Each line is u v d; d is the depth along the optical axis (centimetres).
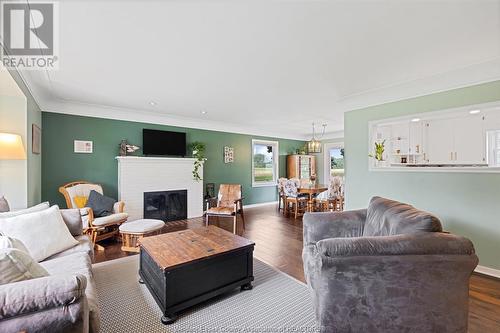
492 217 261
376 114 358
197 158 547
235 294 222
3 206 224
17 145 261
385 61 251
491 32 197
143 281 236
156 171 491
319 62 254
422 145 540
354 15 175
